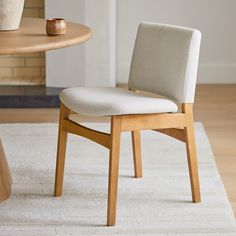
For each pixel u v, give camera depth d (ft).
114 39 17.56
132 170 12.54
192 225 10.32
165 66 10.84
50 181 12.03
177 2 19.01
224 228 10.22
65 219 10.50
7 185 11.00
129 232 10.08
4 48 9.22
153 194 11.45
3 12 10.66
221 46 19.35
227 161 13.20
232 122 15.76
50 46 9.60
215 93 18.31
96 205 11.03
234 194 11.58
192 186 11.07
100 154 13.43
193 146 10.84
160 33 10.99
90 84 17.66
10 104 16.71
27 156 13.30
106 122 15.66
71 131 10.90
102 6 17.17
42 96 16.70
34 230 10.12
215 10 19.10
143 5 19.01
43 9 18.01
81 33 10.63
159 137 14.52
